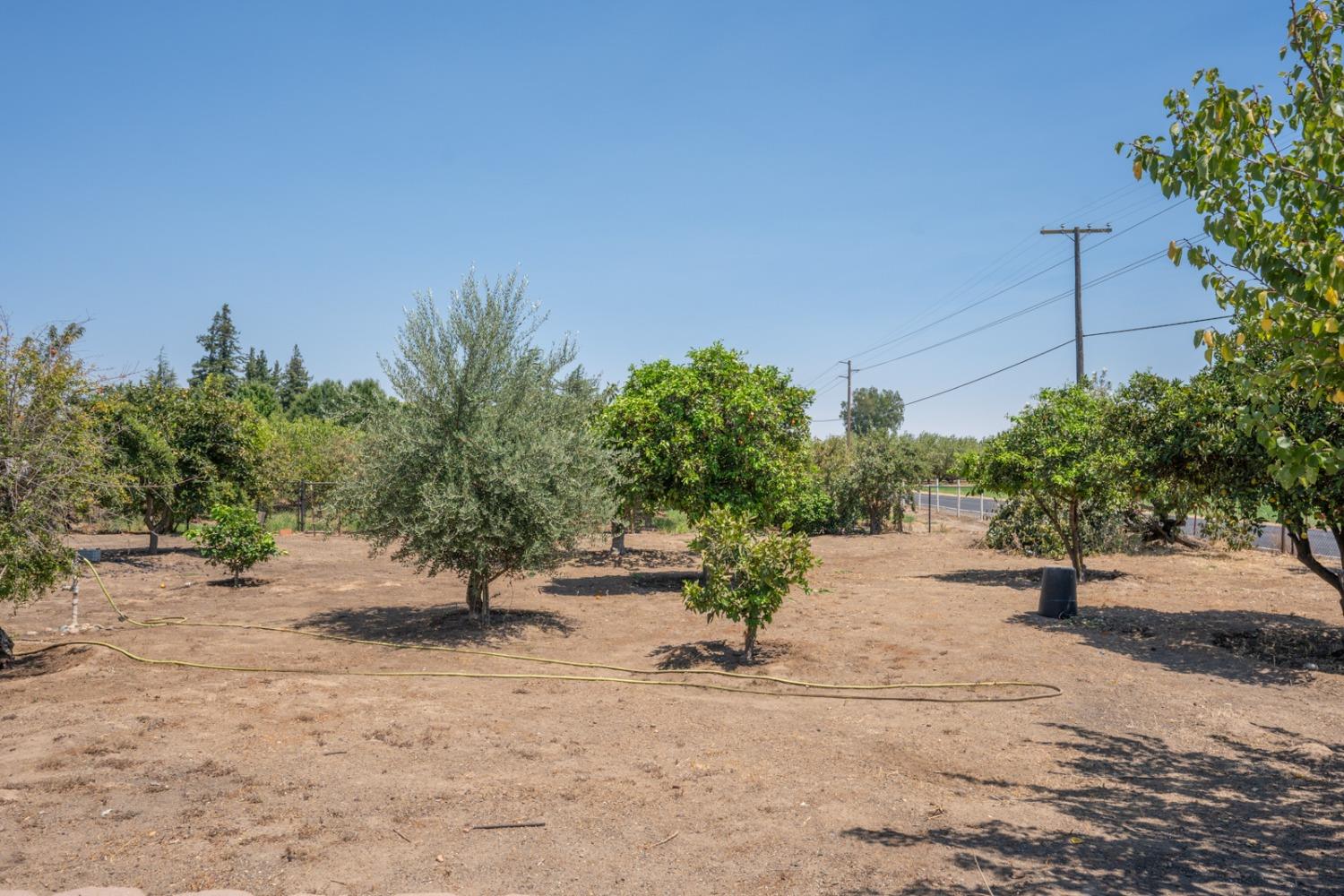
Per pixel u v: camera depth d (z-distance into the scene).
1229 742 6.84
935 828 4.95
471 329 11.75
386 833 4.71
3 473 8.88
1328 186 4.79
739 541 9.64
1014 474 16.08
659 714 7.56
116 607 12.63
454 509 10.96
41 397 9.21
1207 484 10.77
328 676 8.95
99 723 6.85
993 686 8.65
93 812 4.97
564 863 4.37
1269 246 4.99
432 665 9.62
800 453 17.47
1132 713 7.66
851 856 4.52
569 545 12.13
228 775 5.66
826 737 6.91
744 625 12.05
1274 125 5.27
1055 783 5.82
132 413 19.66
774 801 5.35
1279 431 5.20
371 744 6.42
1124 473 12.13
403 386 11.64
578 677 9.07
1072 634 11.22
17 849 4.43
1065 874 4.31
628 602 14.45
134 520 25.02
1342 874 4.38
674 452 15.72
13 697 7.83
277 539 26.08
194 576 17.41
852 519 32.53
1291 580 16.59
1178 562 19.52
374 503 11.51
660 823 4.93
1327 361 4.61
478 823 4.88
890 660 9.74
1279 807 5.38
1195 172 5.35
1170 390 10.97
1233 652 10.19
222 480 21.09
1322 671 9.26
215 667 9.31
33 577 9.35
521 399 11.98
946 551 24.03
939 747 6.64
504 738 6.64
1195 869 4.41
